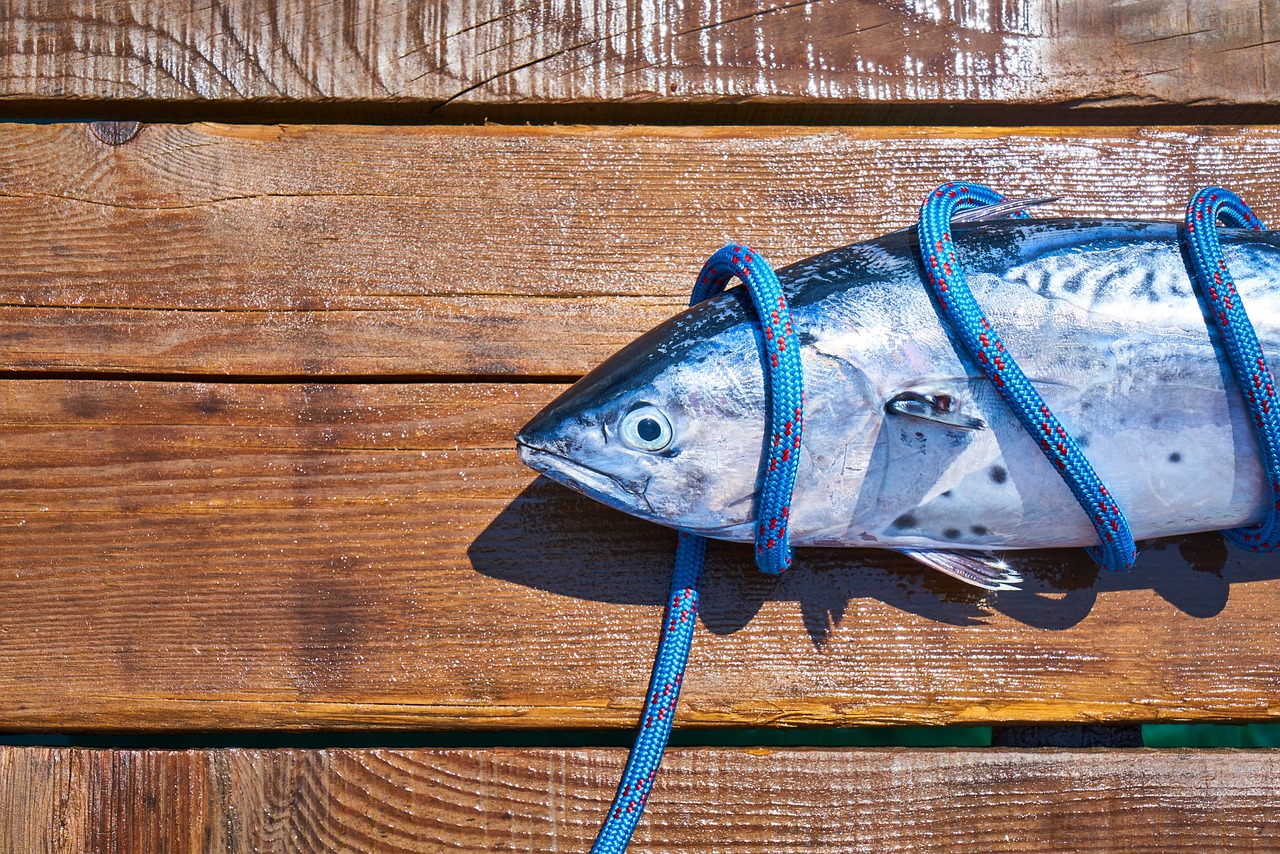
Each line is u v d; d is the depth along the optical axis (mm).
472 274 670
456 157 677
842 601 641
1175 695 635
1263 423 594
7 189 673
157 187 674
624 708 635
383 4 688
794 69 687
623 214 674
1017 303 602
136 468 652
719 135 679
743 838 625
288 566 646
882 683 636
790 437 588
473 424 656
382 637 642
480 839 625
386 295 667
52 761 629
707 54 687
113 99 684
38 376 660
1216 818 624
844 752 628
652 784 625
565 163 677
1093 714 634
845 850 624
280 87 685
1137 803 625
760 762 628
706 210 674
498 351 663
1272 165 677
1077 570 643
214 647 642
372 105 688
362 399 658
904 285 604
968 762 627
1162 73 689
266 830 625
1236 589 642
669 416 598
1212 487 607
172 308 665
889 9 688
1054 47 689
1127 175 676
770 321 591
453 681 638
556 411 610
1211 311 600
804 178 676
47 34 686
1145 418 600
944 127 684
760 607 640
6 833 625
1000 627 640
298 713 637
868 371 597
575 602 643
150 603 645
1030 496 605
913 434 599
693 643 638
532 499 649
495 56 687
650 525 646
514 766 627
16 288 667
